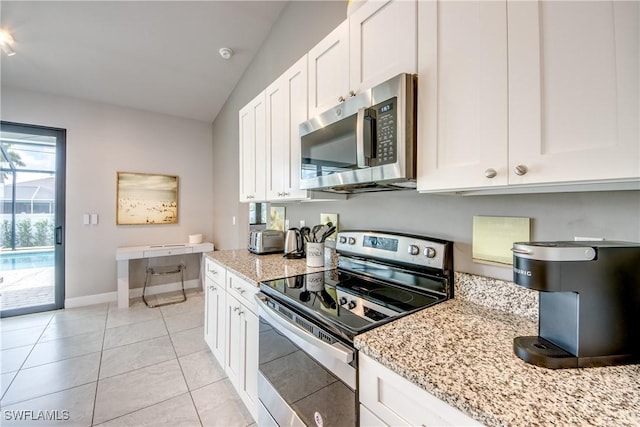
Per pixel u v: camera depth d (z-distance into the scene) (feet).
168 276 13.19
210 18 8.54
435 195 4.28
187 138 13.66
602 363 2.15
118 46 9.07
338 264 5.69
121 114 12.03
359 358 2.71
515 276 2.31
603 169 1.96
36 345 7.97
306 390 3.43
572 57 2.11
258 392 4.66
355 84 4.01
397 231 4.89
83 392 5.95
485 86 2.60
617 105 1.91
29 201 10.42
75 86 10.53
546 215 3.17
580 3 2.07
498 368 2.17
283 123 5.84
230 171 12.03
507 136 2.45
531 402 1.78
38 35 8.23
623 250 2.18
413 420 2.22
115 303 11.55
